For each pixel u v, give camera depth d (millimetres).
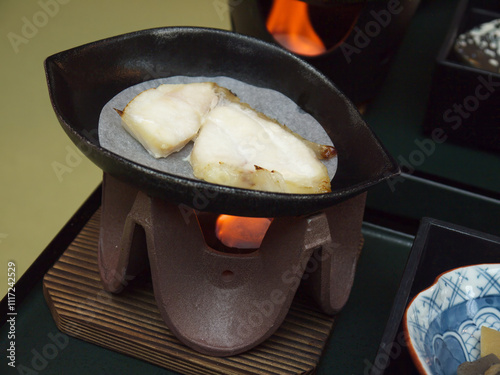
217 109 456
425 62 661
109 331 453
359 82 558
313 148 446
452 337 421
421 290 436
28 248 599
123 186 455
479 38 591
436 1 736
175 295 434
